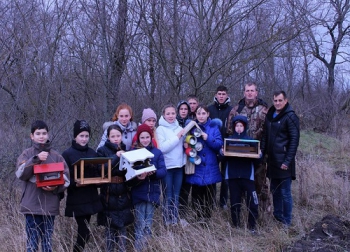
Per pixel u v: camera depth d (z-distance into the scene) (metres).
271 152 5.06
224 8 6.58
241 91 8.48
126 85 6.75
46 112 5.58
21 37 5.63
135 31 6.55
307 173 6.75
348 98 15.01
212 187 5.52
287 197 5.09
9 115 5.58
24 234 4.29
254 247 4.53
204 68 6.86
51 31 5.91
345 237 4.70
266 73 12.00
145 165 4.27
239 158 5.05
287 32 6.84
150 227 4.55
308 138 12.30
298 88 16.03
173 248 4.18
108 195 4.30
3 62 5.68
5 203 5.09
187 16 6.74
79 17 6.38
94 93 6.40
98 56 6.49
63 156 4.15
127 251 4.47
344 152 10.48
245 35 6.83
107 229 4.32
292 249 4.32
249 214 5.01
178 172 5.23
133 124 5.00
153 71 6.90
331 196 6.17
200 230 4.74
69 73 6.12
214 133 5.29
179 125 5.37
